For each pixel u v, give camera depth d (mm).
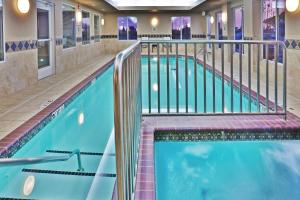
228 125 4109
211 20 16500
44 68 8820
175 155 4020
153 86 9055
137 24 18250
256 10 9117
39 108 5461
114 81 1731
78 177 3619
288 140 4059
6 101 5969
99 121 6047
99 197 3076
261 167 3871
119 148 1742
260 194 3410
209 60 12508
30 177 3635
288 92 6539
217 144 4043
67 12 11078
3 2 6305
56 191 3301
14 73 6766
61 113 5871
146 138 3695
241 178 3713
